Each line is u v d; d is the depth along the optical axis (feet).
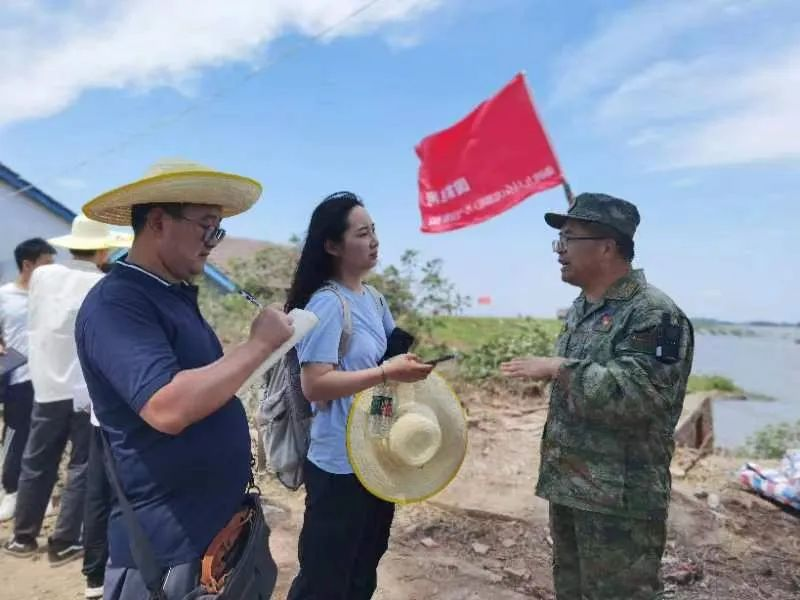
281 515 14.74
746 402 46.21
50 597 12.19
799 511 14.88
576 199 8.72
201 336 6.48
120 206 6.26
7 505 15.85
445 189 17.93
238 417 6.68
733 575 12.19
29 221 37.32
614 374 7.70
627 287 8.42
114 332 5.74
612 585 8.12
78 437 13.48
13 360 14.70
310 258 8.84
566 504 8.28
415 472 8.73
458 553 13.10
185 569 6.02
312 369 8.10
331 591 8.43
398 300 28.25
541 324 29.84
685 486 15.90
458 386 25.58
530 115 16.85
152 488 6.04
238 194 6.43
